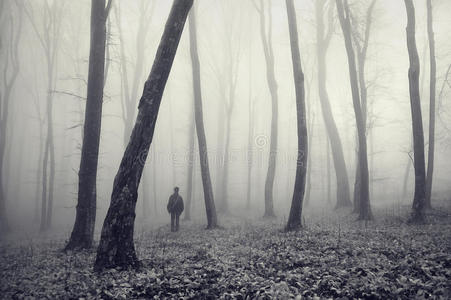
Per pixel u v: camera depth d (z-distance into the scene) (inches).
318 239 373.4
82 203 401.4
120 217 263.4
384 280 209.8
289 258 292.0
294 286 217.9
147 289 218.5
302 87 483.8
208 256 319.6
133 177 267.6
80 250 382.6
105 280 234.8
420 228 424.5
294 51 486.3
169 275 247.3
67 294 213.6
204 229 597.0
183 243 420.5
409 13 495.5
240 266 276.4
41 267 311.0
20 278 270.8
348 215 662.5
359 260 268.4
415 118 491.2
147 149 274.1
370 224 490.9
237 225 644.7
